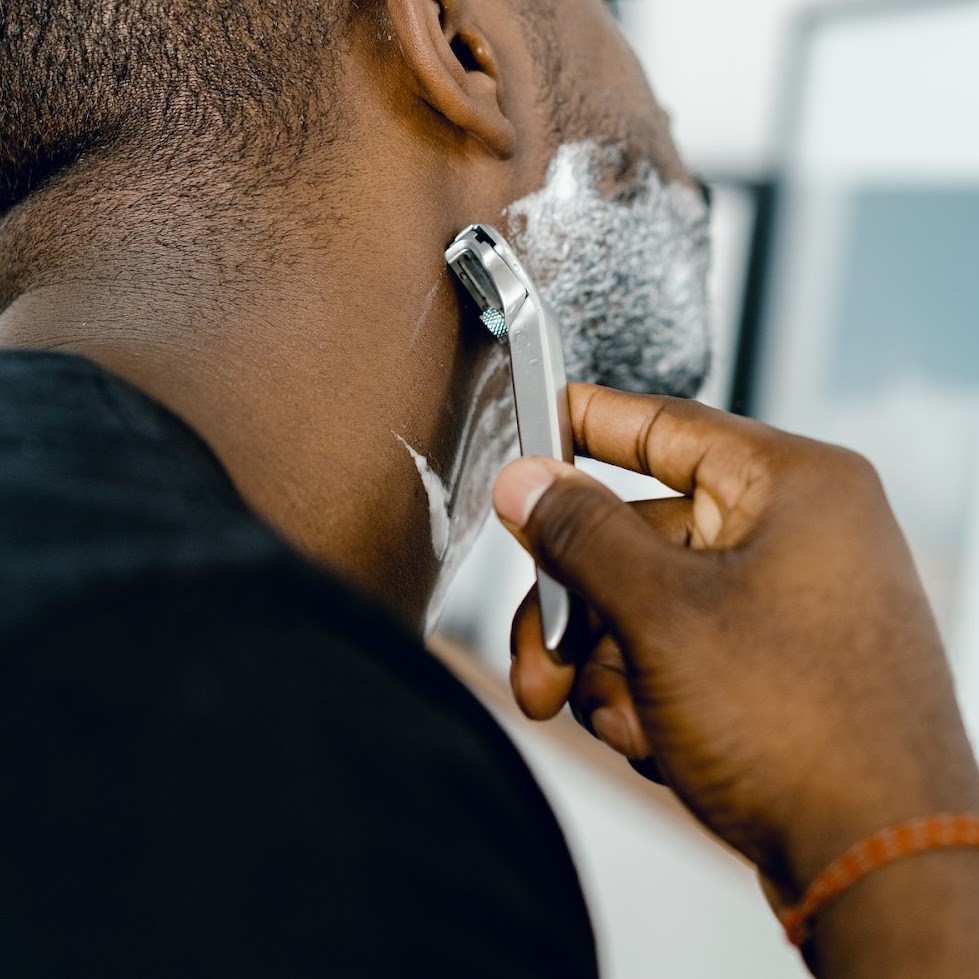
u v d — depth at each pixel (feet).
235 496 0.94
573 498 1.09
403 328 1.43
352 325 1.37
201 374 1.18
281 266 1.36
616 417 1.34
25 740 0.63
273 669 0.71
